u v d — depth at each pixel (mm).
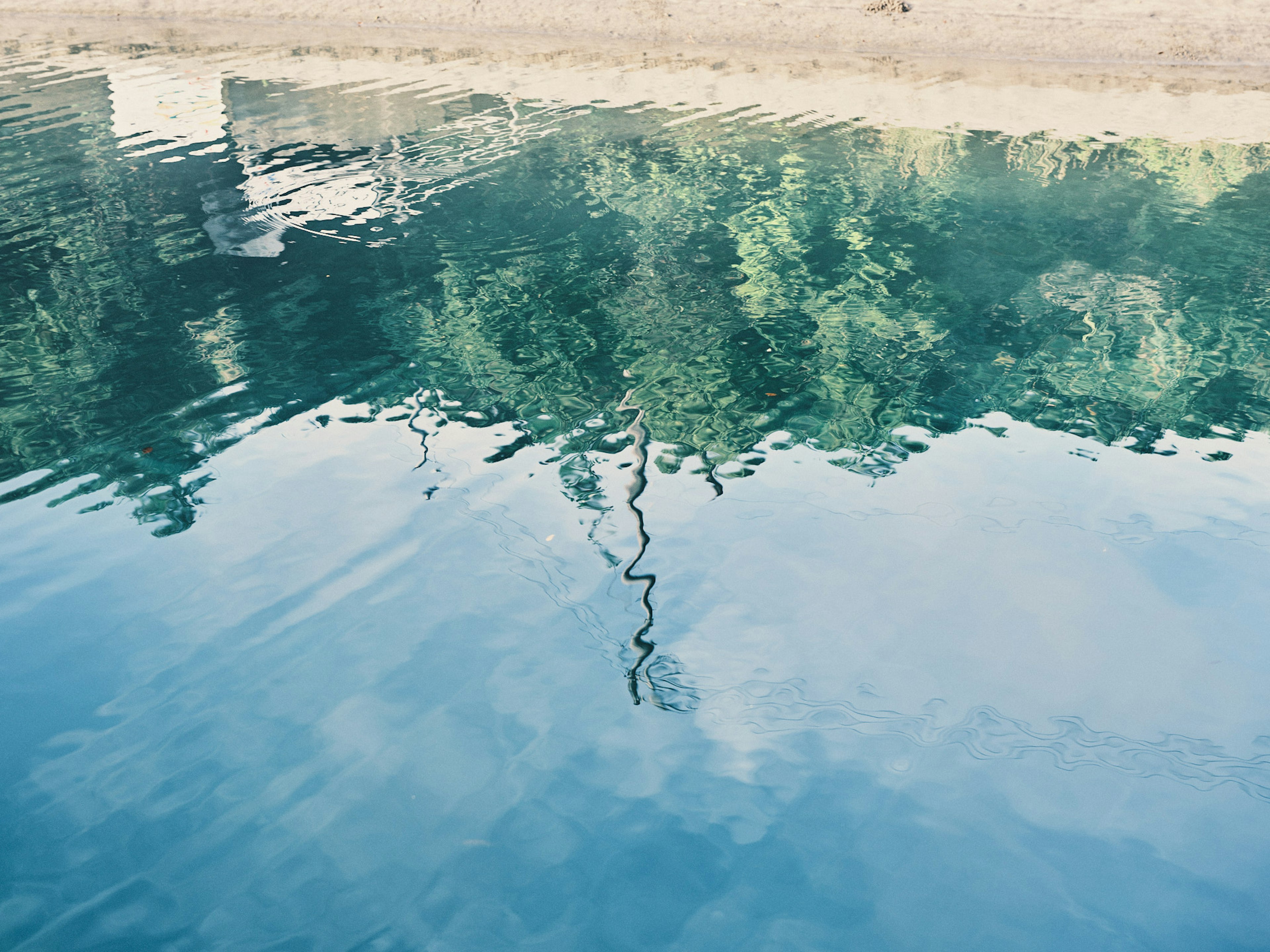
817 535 4832
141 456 5660
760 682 3889
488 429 5930
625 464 5520
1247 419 5902
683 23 17625
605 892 3041
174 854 3189
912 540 4777
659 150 11781
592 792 3412
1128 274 8250
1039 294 7871
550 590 4441
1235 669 3914
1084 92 14164
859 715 3715
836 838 3213
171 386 6520
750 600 4367
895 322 7426
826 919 2941
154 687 3916
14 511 5121
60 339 7223
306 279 8273
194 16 20094
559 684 3906
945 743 3580
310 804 3375
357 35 18453
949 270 8391
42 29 19609
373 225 9516
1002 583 4445
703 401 6250
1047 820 3262
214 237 9203
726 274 8352
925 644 4070
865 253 8805
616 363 6805
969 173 10922
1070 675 3891
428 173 11023
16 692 3893
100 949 2877
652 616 4273
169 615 4320
